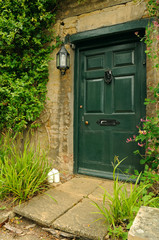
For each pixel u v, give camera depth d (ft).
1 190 7.50
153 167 7.43
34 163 8.11
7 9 10.82
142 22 8.72
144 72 9.15
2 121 11.96
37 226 6.43
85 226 5.78
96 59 10.60
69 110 10.87
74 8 10.66
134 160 9.46
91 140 10.70
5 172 7.72
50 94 11.50
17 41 11.18
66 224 5.90
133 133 9.55
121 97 9.89
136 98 9.48
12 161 8.30
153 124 7.15
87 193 8.27
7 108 11.68
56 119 11.31
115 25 9.37
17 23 10.40
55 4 11.18
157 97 7.86
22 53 11.82
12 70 11.68
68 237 5.71
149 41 7.79
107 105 10.27
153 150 7.71
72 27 10.71
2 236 5.94
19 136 11.46
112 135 10.11
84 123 10.93
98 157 10.49
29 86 11.42
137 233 3.84
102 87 10.44
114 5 9.46
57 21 11.20
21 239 5.80
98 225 5.82
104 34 9.67
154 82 8.50
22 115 11.34
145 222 4.27
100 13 9.83
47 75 11.42
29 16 11.17
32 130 12.00
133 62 9.62
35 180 8.23
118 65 10.02
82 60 11.02
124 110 9.81
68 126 10.91
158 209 4.95
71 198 7.74
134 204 6.06
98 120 10.50
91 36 10.02
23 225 6.50
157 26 7.82
